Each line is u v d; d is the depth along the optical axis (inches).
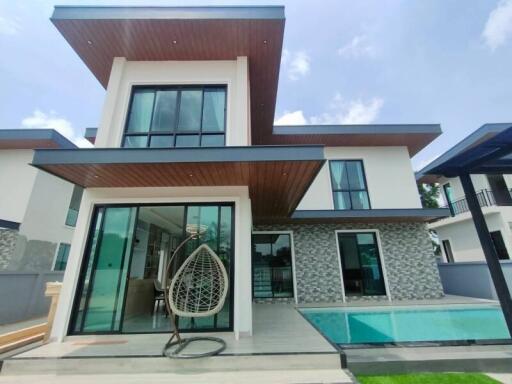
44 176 367.2
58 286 170.9
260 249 366.6
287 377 121.7
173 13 213.5
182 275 172.6
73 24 212.7
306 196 381.4
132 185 189.0
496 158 157.1
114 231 185.3
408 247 365.7
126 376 125.1
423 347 157.4
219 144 211.2
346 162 405.4
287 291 352.2
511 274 305.1
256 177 180.7
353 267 363.3
